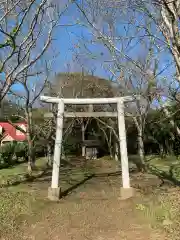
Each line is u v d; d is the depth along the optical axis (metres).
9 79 7.02
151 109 13.78
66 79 16.00
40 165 15.17
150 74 8.57
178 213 6.93
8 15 6.50
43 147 19.11
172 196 8.34
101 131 20.86
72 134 21.56
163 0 5.19
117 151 18.02
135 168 13.91
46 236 6.13
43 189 9.88
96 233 6.26
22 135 23.86
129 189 8.93
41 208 7.89
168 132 17.28
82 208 7.96
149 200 8.30
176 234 5.91
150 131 18.56
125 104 10.63
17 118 16.45
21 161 16.81
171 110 9.84
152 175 12.04
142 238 5.90
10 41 6.04
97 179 12.09
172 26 5.58
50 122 14.43
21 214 7.29
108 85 15.91
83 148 20.25
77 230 6.44
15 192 9.23
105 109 12.95
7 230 6.37
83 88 16.67
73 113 9.84
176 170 12.63
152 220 6.83
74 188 10.39
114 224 6.76
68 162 17.50
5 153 15.45
